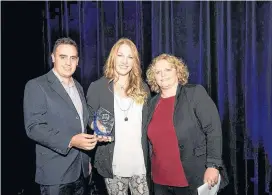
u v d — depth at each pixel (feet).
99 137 5.17
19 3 8.16
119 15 8.11
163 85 5.56
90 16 8.23
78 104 5.49
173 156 5.39
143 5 8.11
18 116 8.26
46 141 4.84
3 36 8.18
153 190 5.96
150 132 5.58
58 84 5.17
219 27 8.00
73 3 8.24
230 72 7.97
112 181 5.79
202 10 7.97
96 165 5.94
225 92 8.04
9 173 8.38
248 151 8.13
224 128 8.05
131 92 5.84
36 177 5.31
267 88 7.98
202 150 5.39
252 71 7.94
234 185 8.09
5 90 8.25
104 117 5.26
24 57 8.21
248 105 8.03
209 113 5.30
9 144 8.34
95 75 8.30
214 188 5.17
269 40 7.91
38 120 4.91
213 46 8.05
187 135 5.27
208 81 8.01
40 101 4.97
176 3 8.05
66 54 5.20
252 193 8.15
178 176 5.40
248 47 7.93
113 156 5.68
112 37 8.21
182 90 5.54
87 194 8.11
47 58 8.30
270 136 8.02
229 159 8.07
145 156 5.78
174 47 8.11
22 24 8.20
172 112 5.48
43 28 8.30
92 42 8.25
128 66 5.82
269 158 8.05
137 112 5.80
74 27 8.28
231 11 7.98
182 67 5.70
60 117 5.05
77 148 5.31
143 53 8.14
